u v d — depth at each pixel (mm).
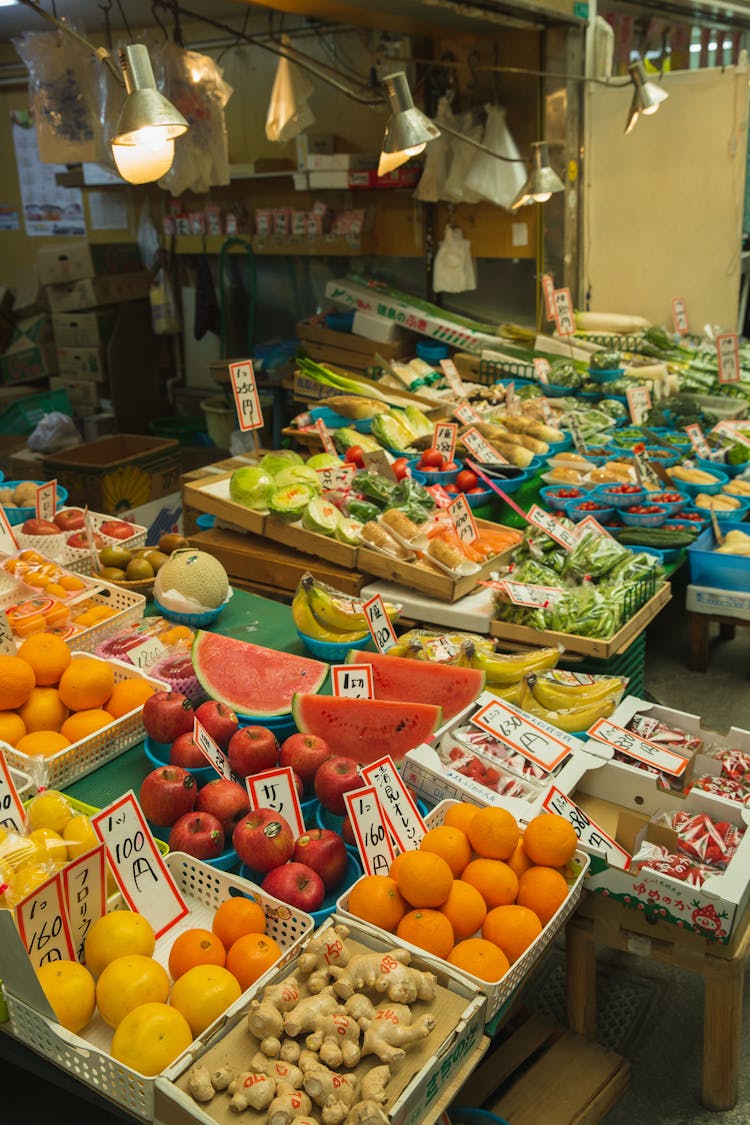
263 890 1959
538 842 2102
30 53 5199
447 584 3520
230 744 2301
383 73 6461
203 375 8844
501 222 7035
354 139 7379
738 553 4465
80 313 8375
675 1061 2600
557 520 3898
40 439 6660
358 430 5293
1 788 2084
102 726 2459
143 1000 1702
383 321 6660
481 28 6246
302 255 7953
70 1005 1706
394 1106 1553
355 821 2086
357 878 2123
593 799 2627
